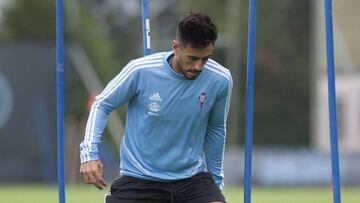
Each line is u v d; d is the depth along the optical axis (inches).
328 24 743.7
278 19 5944.9
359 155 3117.6
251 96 751.7
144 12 804.0
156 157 736.3
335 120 745.0
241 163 3206.2
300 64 5787.4
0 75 3132.4
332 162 746.8
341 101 3905.0
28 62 3132.4
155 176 736.3
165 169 736.3
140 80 726.5
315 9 4222.4
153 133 732.7
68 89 3572.8
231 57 4141.2
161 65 725.9
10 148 3134.8
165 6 6392.7
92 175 717.3
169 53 730.8
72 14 4985.2
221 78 733.3
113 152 3563.0
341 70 3909.9
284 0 5969.5
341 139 3919.8
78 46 4658.0
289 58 5831.7
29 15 5659.5
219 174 768.9
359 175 3110.2
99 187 723.4
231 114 4382.4
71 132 3607.3
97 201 1969.7
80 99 3917.3
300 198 2257.6
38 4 5654.5
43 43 3132.4
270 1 5974.4
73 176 3457.2
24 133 3132.4
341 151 3863.2
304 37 5895.7
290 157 3216.0
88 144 721.0
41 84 3129.9
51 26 5654.5
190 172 741.9
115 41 6397.6
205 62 706.2
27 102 3127.5
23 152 3132.4
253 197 2282.2
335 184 745.0
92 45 5152.6
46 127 3122.5
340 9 3909.9
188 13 708.0
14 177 3127.5
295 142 5649.6
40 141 3122.5
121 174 751.1
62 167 753.0
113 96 730.2
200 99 729.0
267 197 2295.8
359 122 3873.0
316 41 4158.5
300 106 5713.6
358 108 3873.0
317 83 3993.6
